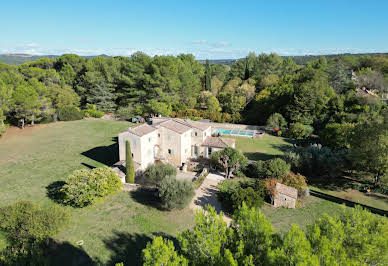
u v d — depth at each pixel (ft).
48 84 256.52
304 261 34.81
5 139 184.34
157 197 102.94
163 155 141.59
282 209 95.81
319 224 50.29
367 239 44.78
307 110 205.77
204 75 348.18
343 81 246.68
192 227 84.12
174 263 40.22
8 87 197.67
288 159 130.52
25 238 72.33
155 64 252.21
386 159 97.45
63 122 236.63
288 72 336.08
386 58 313.94
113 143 176.04
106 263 68.54
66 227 80.94
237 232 49.21
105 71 279.69
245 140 190.80
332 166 120.37
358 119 176.45
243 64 371.97
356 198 105.50
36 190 108.17
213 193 108.06
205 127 153.38
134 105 260.01
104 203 98.22
